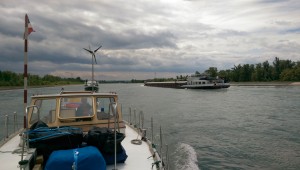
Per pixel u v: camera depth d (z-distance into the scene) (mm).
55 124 8242
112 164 6652
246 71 181000
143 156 7688
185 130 25469
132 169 6715
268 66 175875
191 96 75312
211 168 15320
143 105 50406
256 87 128000
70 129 6766
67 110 8570
